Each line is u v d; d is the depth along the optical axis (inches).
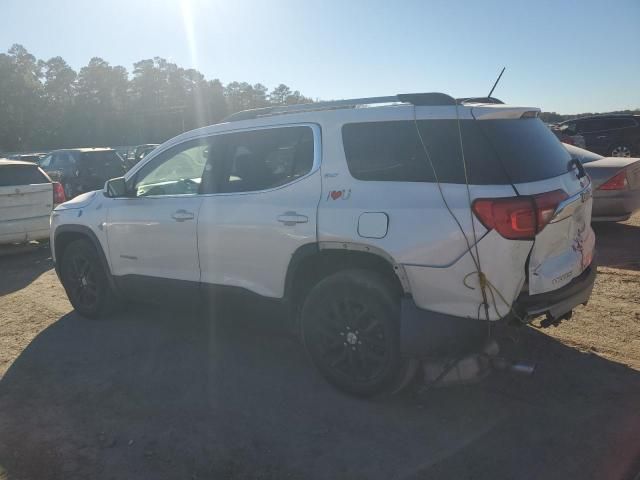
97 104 4010.8
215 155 177.0
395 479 115.8
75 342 198.5
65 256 226.4
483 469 117.5
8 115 3585.1
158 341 196.1
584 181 151.6
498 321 125.3
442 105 138.5
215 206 171.5
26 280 297.9
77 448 131.5
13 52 3969.0
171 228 182.5
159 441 133.3
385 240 133.9
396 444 128.2
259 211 159.6
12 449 131.8
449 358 131.0
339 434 133.3
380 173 140.9
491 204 122.6
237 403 150.0
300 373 167.2
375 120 144.6
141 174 199.9
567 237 139.2
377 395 145.2
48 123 3809.1
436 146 134.4
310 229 147.1
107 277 210.5
